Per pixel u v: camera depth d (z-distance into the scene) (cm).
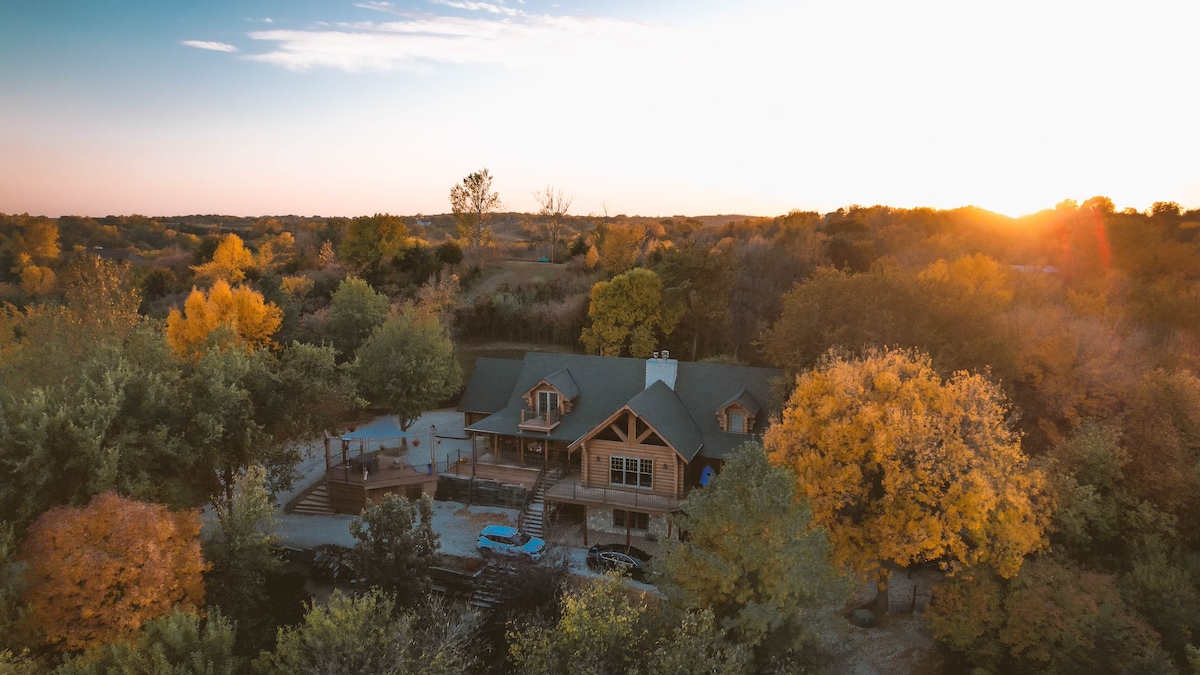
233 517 2742
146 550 2195
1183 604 2328
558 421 4016
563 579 2895
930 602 3039
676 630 1947
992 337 3594
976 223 11188
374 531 2808
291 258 9419
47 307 5356
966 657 2591
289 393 3412
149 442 2739
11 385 3050
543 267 8981
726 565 2128
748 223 12625
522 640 2077
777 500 2245
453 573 3122
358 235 8481
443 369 4728
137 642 2012
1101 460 2897
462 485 3988
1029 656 2380
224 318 5284
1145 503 2744
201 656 1950
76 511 2202
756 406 3759
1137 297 5738
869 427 2681
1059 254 8006
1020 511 2555
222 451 3086
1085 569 2683
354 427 4634
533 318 7175
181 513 2489
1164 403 3244
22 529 2384
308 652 2058
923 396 2803
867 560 2664
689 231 13012
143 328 3306
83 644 2044
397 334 4738
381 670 1920
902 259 8112
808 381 2928
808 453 2748
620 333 6038
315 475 4412
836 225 10194
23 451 2434
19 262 10762
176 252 14125
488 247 9550
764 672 2070
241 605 2712
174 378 3005
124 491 2588
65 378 2788
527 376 4397
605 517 3606
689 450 3497
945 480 2655
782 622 2114
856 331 3619
